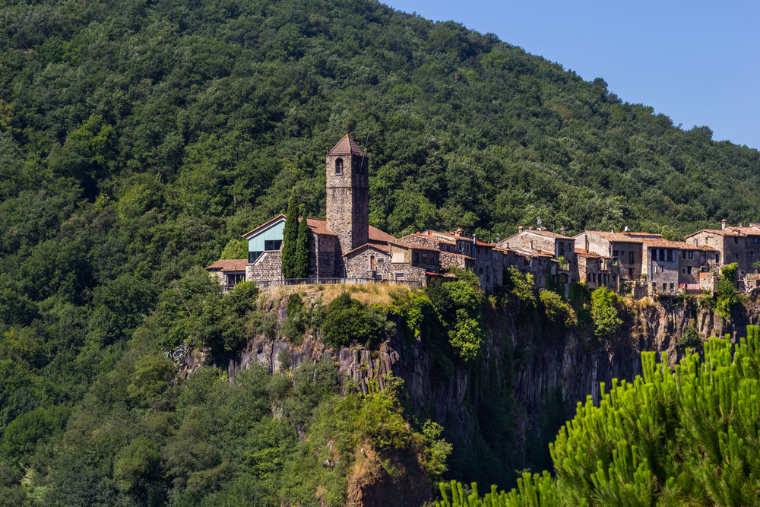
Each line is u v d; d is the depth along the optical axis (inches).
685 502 1288.1
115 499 3981.3
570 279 5502.0
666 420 1375.5
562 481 1397.6
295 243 4377.5
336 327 3732.8
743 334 6043.3
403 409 3597.4
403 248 4239.7
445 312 4050.2
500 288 4682.6
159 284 6190.9
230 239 6545.3
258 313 4111.7
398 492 3435.0
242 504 3499.0
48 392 5364.2
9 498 4215.1
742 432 1286.9
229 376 4192.9
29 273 6466.5
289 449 3668.8
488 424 4249.5
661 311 5733.3
